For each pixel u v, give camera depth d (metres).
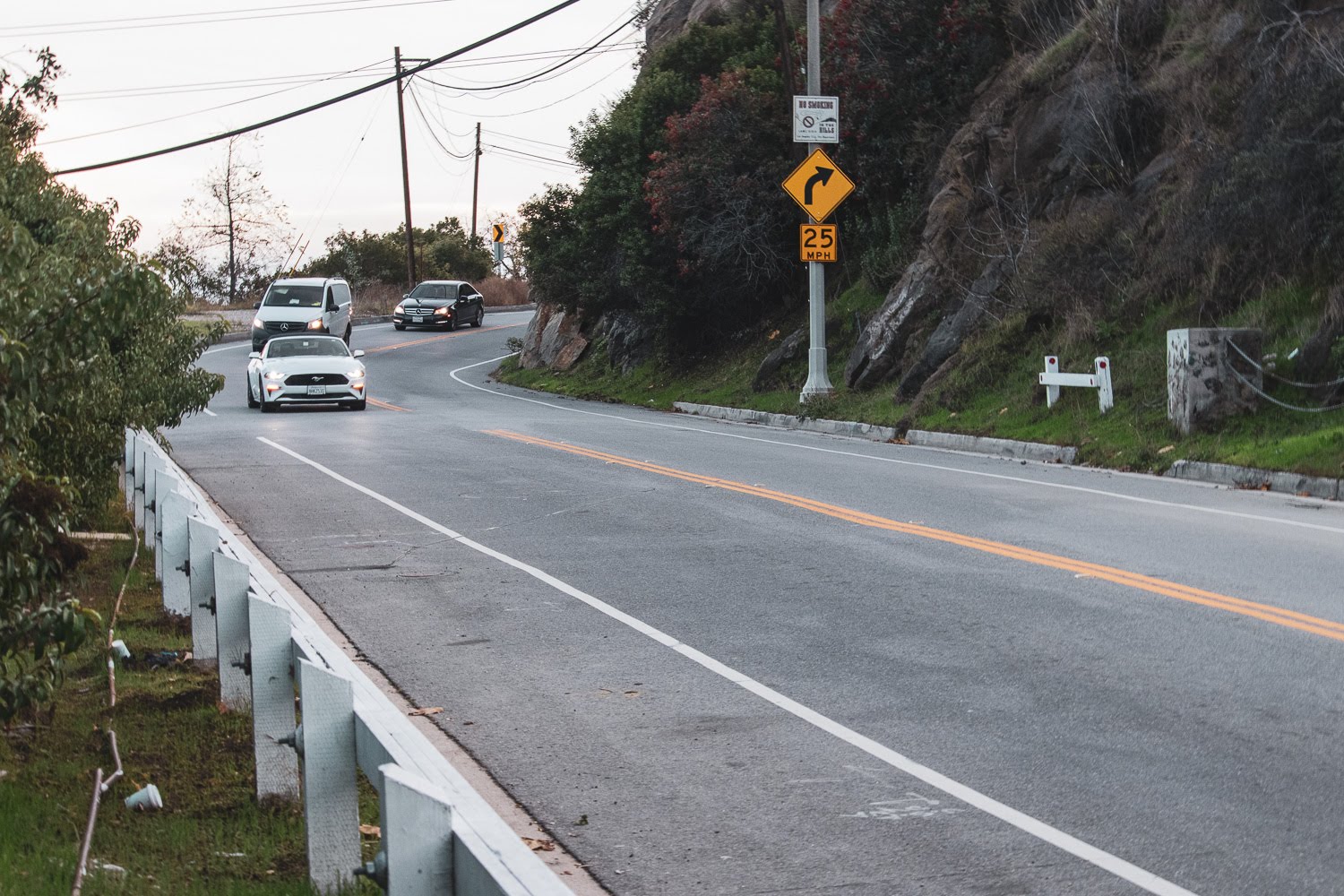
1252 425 17.20
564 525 13.27
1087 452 18.19
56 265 9.22
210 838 5.63
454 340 53.97
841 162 30.38
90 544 12.38
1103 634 8.59
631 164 34.34
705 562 11.28
